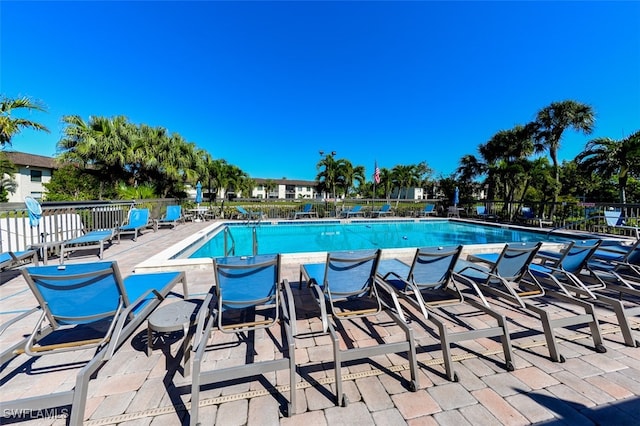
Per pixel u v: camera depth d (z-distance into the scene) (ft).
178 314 6.62
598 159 39.11
